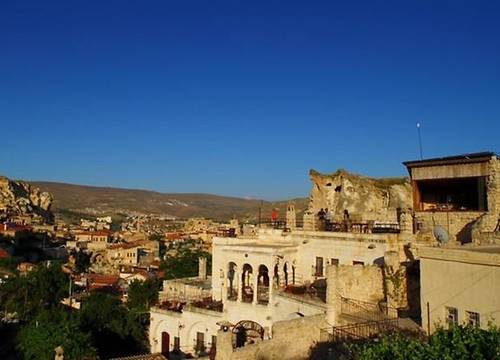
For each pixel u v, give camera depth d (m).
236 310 48.38
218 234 63.06
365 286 36.47
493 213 38.53
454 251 27.03
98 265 184.12
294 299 42.09
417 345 19.39
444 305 27.58
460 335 18.89
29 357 58.91
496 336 18.27
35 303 87.44
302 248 49.59
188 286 61.75
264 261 47.06
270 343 32.06
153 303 92.19
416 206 46.12
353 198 66.50
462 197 45.25
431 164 44.03
